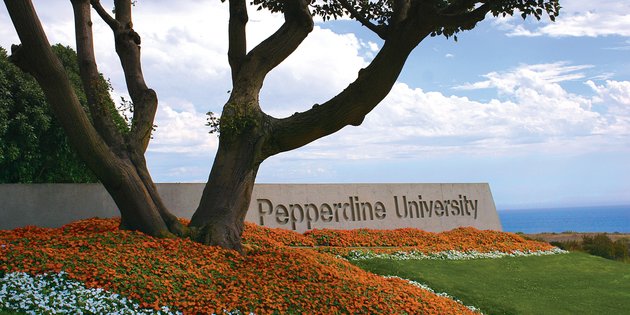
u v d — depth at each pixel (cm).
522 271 1548
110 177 1041
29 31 896
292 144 1154
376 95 1085
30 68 934
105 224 1288
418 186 2253
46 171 1889
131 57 1214
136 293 798
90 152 1014
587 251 2247
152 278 842
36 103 1730
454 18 1005
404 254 1581
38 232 1219
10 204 1334
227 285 888
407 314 934
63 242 948
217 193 1118
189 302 802
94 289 779
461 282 1351
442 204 2330
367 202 2045
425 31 1026
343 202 1969
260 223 1727
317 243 1702
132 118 1156
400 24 1041
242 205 1125
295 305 861
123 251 929
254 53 1177
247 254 1109
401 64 1062
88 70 1105
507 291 1327
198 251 1011
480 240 2034
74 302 739
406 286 1139
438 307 1028
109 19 1198
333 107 1105
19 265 811
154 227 1063
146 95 1187
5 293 734
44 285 770
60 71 944
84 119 995
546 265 1645
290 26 1195
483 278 1423
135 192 1058
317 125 1120
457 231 2170
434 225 2272
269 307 837
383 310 909
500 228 2583
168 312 775
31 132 1702
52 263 822
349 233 1827
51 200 1390
